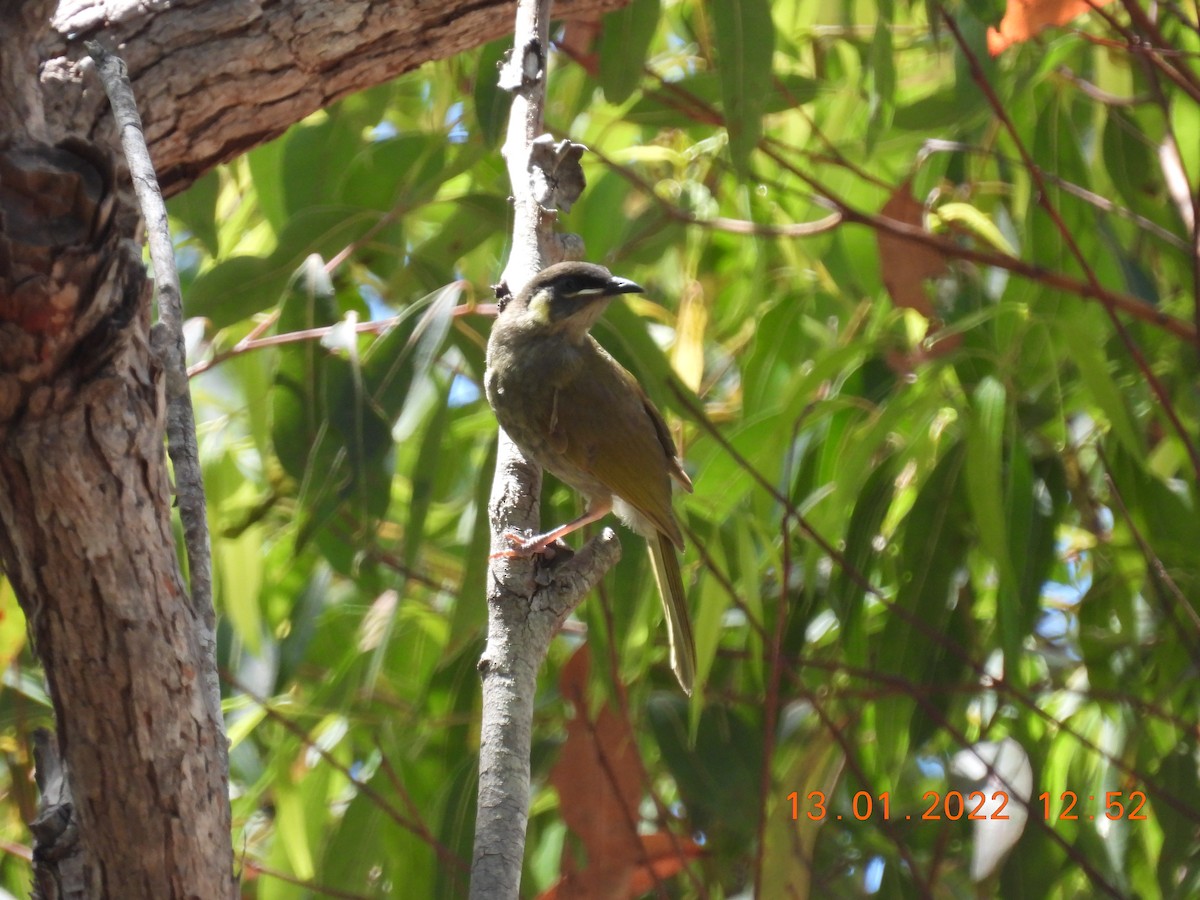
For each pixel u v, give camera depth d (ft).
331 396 26.94
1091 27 37.19
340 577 37.73
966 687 29.81
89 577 14.65
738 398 40.45
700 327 35.37
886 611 33.14
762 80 29.86
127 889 15.71
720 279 41.42
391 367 27.68
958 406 32.50
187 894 15.76
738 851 32.19
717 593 29.19
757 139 29.89
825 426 35.78
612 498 29.84
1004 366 31.01
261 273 32.27
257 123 25.39
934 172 38.11
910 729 30.53
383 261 36.45
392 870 31.83
